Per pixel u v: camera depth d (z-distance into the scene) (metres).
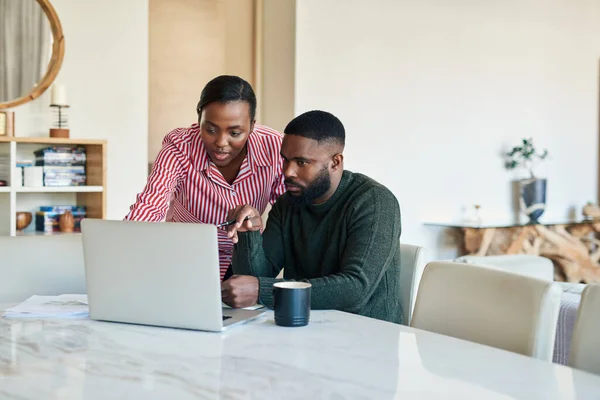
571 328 2.72
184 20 5.05
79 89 3.90
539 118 5.68
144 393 1.04
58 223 3.83
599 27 6.04
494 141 5.40
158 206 2.02
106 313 1.54
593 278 5.59
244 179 2.11
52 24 3.78
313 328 1.47
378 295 1.78
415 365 1.19
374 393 1.04
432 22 4.97
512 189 5.54
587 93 5.99
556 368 1.18
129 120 4.05
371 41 4.65
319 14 4.40
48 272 2.03
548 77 5.71
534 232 5.31
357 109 4.60
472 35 5.21
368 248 1.72
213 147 1.89
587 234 5.90
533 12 5.58
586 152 6.01
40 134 3.82
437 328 1.62
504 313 1.49
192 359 1.23
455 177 5.18
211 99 1.83
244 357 1.24
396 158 4.82
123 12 4.01
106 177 3.75
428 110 4.98
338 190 1.83
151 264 1.47
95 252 1.52
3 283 1.98
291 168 1.77
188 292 1.44
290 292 1.48
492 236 5.03
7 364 1.20
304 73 4.36
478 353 1.28
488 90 5.34
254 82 5.29
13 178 3.55
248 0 5.26
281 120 4.42
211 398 1.02
